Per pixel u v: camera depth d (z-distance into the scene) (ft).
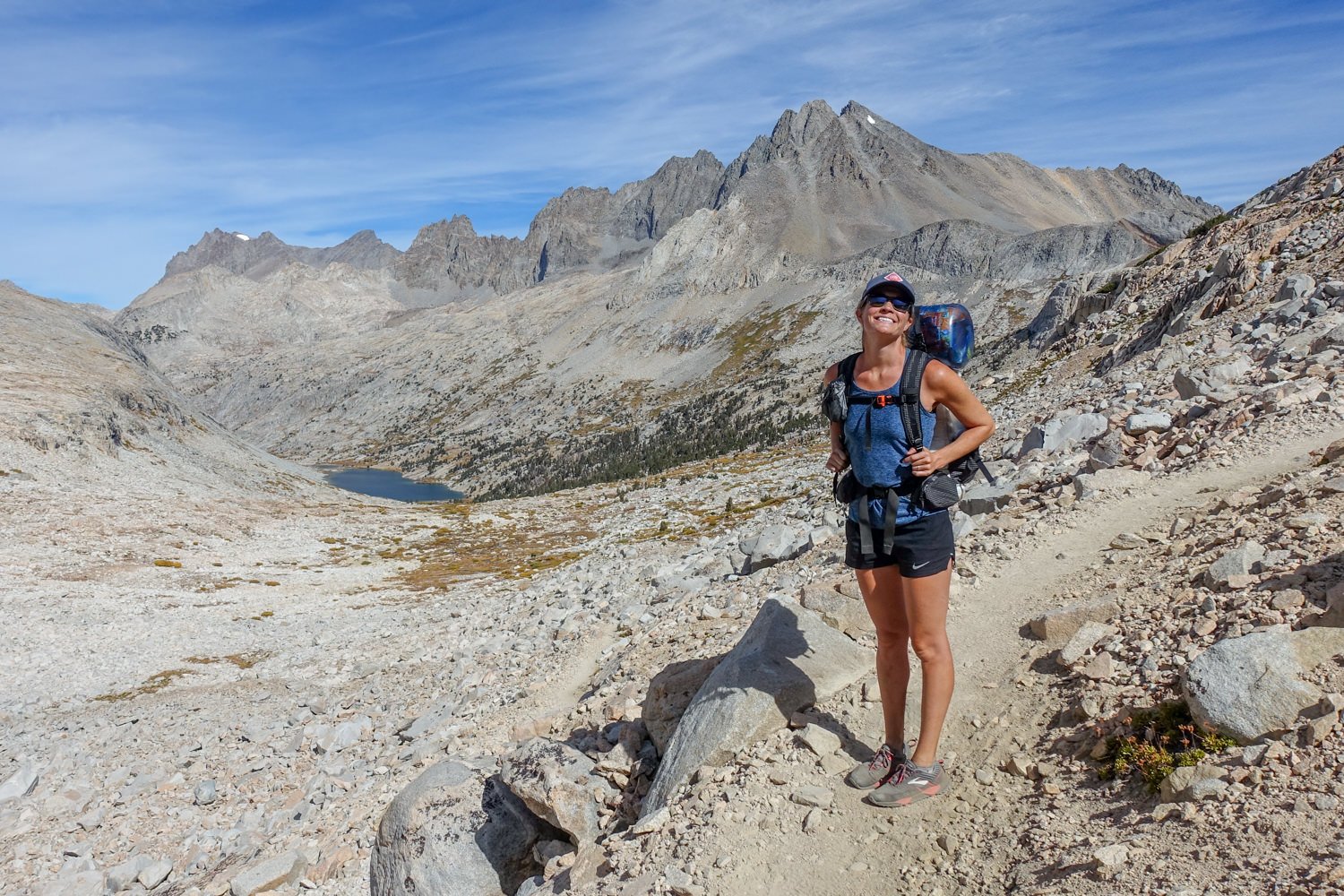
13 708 85.66
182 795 53.16
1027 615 24.94
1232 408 39.24
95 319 598.34
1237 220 150.61
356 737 59.21
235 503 289.94
